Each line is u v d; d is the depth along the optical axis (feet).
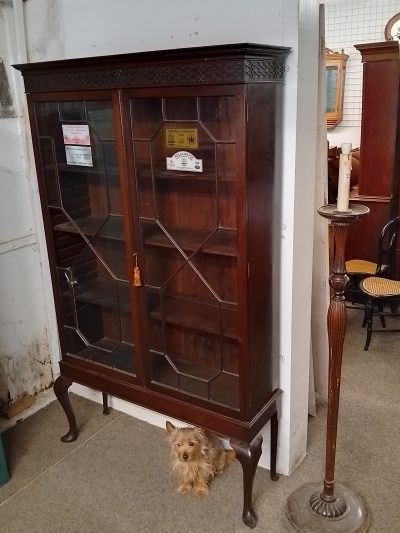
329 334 5.44
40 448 7.62
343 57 16.15
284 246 5.94
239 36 5.52
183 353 6.55
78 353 7.23
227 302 5.74
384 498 6.43
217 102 5.04
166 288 6.20
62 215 6.73
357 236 11.88
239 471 7.00
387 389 8.85
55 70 5.82
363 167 11.45
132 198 5.79
